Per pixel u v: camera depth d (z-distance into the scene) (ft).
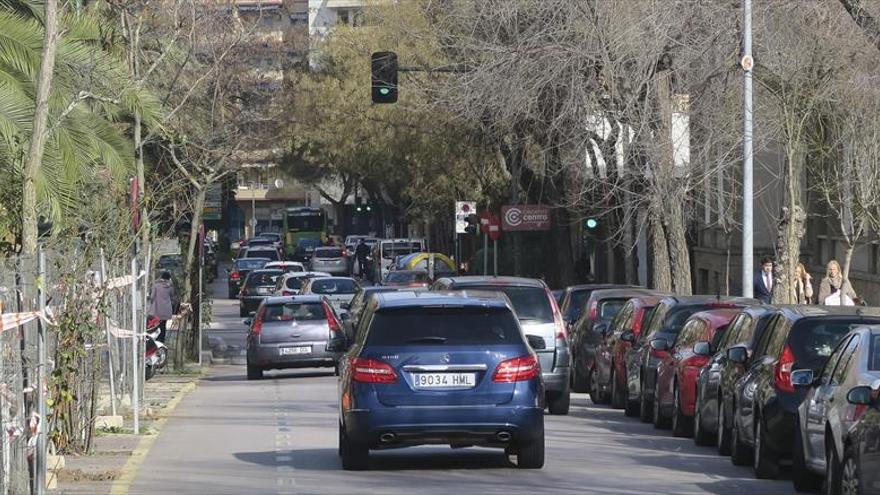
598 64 266.77
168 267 467.11
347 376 130.82
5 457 104.22
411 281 447.01
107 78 201.36
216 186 380.58
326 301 296.51
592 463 141.38
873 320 129.59
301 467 140.46
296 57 591.37
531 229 406.82
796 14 239.50
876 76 228.02
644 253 431.43
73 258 146.30
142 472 138.00
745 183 243.60
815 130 250.16
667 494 118.83
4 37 185.06
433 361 127.54
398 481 128.26
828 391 112.98
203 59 339.77
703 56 258.98
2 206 133.90
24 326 112.27
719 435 148.15
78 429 151.94
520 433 128.47
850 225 250.37
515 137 332.19
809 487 119.75
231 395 245.45
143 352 208.64
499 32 289.12
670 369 173.78
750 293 245.45
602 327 232.32
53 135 180.86
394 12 445.37
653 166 265.34
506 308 131.44
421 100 401.90
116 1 238.27
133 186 198.90
